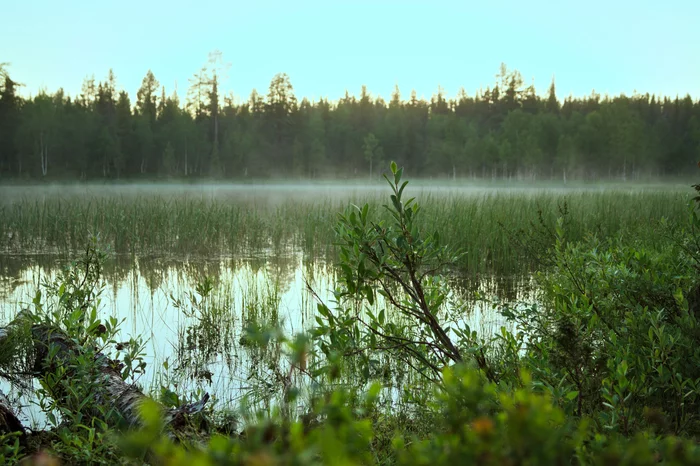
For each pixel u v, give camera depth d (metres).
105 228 14.41
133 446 0.91
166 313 7.52
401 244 3.12
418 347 3.83
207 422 3.52
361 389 3.71
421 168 89.38
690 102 108.69
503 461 1.00
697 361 3.16
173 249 13.62
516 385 3.09
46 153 66.69
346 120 91.50
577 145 84.56
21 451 3.42
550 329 3.68
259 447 0.93
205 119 83.44
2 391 4.60
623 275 3.93
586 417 2.40
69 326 4.87
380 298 7.29
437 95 121.12
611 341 3.16
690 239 4.39
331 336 3.13
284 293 8.79
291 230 16.12
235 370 5.32
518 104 116.50
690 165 92.88
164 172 71.88
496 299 5.19
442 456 1.06
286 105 92.31
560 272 5.00
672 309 3.77
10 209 19.59
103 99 87.81
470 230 11.30
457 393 1.31
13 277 10.17
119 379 4.28
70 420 3.85
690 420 2.91
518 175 83.38
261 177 75.81
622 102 87.81
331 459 0.88
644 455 1.02
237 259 12.39
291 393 1.55
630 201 16.52
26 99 69.50
